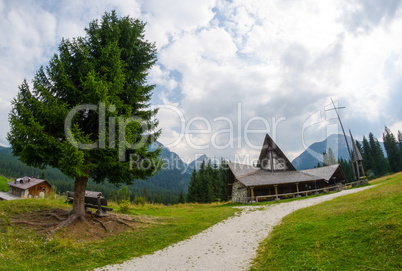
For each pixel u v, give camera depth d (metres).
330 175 37.09
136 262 9.13
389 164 78.62
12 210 12.91
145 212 21.23
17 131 10.86
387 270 5.69
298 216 14.68
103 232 11.98
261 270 7.56
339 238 8.21
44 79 12.56
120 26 15.22
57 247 9.62
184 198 75.31
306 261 7.21
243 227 14.84
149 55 16.38
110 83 12.52
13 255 8.61
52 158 11.48
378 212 9.56
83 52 12.79
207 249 10.62
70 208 15.17
